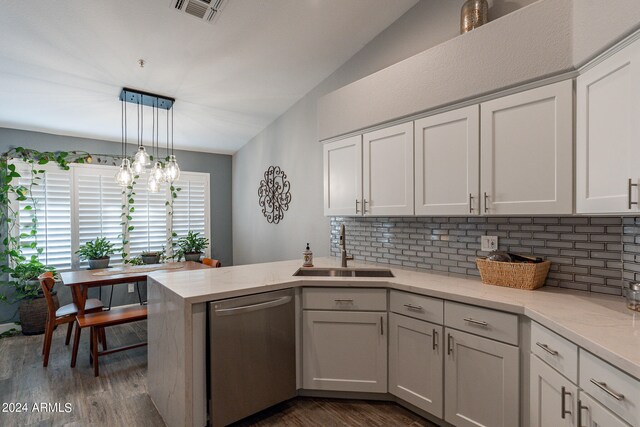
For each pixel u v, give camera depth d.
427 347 1.94
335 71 3.30
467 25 2.12
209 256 5.15
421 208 2.26
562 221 1.91
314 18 2.56
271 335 2.08
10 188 3.70
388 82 2.45
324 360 2.22
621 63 1.33
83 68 2.77
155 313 2.19
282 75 3.28
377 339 2.16
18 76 2.80
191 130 4.32
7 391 2.41
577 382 1.23
